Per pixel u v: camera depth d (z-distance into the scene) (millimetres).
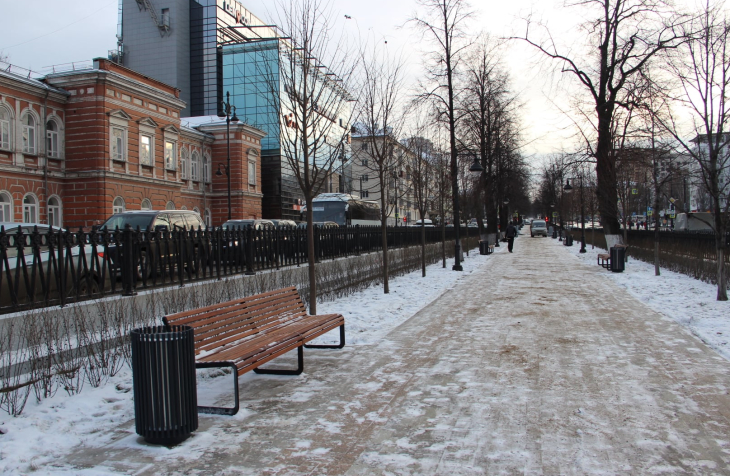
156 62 69438
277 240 12305
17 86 31516
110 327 6746
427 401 5016
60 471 3605
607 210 23031
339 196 37438
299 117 10414
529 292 13281
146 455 3865
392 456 3793
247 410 4828
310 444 4031
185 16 69875
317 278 12469
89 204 34938
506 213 56219
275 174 60844
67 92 34906
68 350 5734
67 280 6691
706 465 3604
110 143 35750
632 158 18797
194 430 4207
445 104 22312
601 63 22438
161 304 7809
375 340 7824
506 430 4266
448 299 12234
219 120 54375
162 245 8312
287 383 5699
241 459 3777
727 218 11188
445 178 25750
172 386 4035
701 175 12477
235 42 53812
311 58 9617
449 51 21109
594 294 12766
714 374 5844
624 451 3844
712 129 11219
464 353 6941
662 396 5102
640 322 9016
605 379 5684
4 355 5449
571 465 3621
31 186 32531
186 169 48094
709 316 9375
